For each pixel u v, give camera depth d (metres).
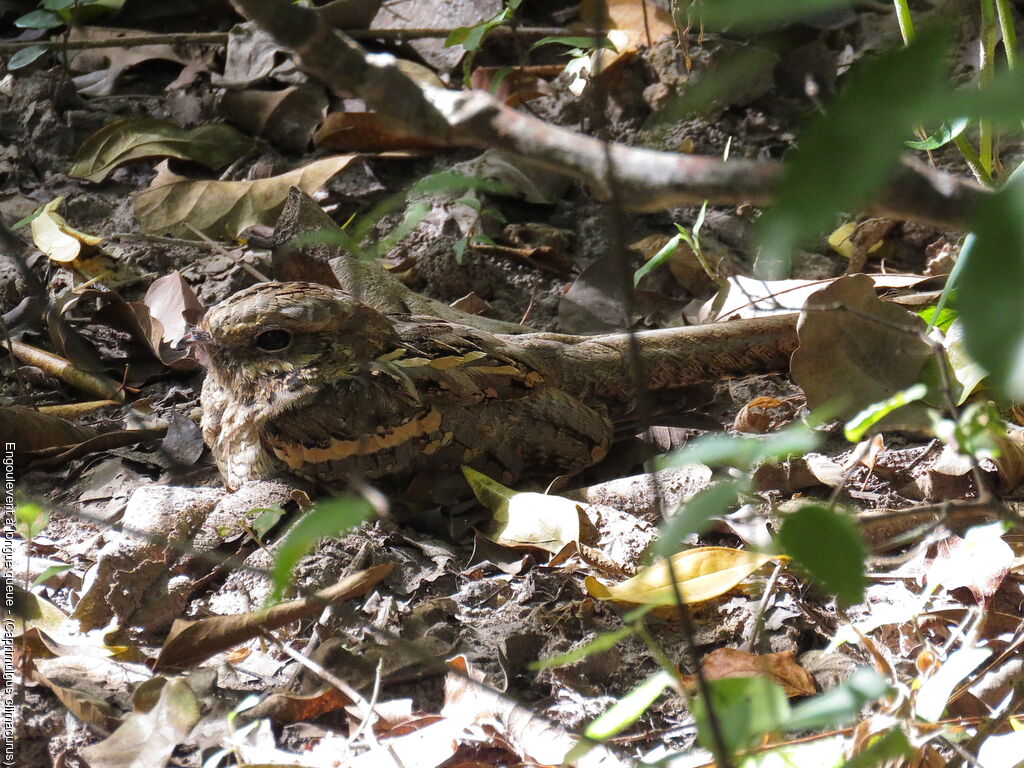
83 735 5.06
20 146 11.59
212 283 9.76
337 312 6.93
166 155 11.15
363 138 11.38
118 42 12.09
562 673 5.47
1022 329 1.19
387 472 7.02
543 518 6.54
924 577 6.06
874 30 11.29
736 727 2.88
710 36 10.91
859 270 9.58
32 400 8.45
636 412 8.18
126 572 6.07
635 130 10.95
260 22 2.17
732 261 9.91
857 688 2.82
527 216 10.89
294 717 5.23
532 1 12.91
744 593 5.93
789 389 8.39
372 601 6.05
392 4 12.54
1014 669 5.09
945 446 7.09
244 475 7.25
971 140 10.01
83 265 9.82
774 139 10.77
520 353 7.51
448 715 5.14
